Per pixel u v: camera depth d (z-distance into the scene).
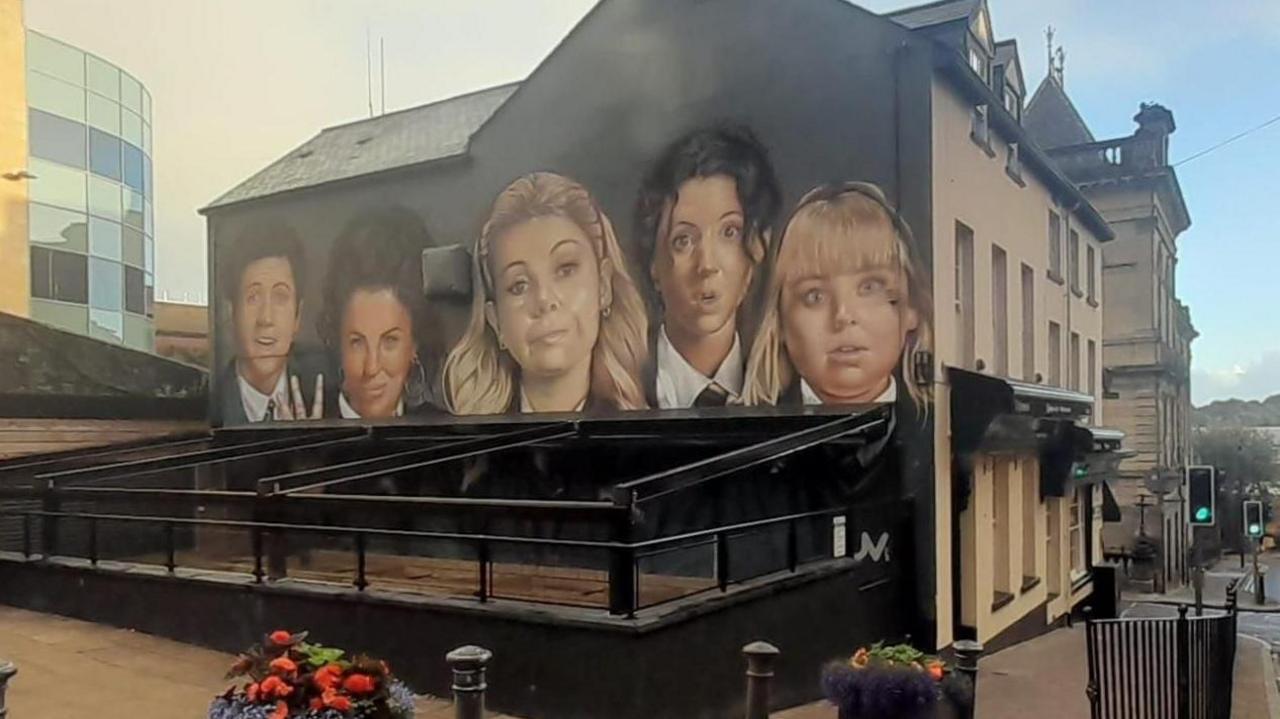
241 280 17.84
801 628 9.25
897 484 11.70
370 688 4.41
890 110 11.98
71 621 10.75
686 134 13.30
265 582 9.41
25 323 16.06
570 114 14.27
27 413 16.02
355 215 16.42
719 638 8.02
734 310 12.77
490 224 14.88
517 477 13.98
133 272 32.94
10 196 25.42
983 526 13.01
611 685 7.22
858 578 10.41
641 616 7.43
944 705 6.06
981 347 13.63
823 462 11.95
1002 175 15.08
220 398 18.08
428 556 13.43
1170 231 39.72
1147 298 34.50
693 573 11.45
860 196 12.09
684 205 13.20
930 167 11.77
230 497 9.93
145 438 16.58
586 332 13.91
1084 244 21.81
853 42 12.26
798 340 12.30
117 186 31.89
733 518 12.33
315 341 16.81
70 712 7.30
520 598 8.63
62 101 29.53
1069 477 15.97
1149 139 34.47
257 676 4.38
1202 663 8.18
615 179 13.80
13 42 25.64
